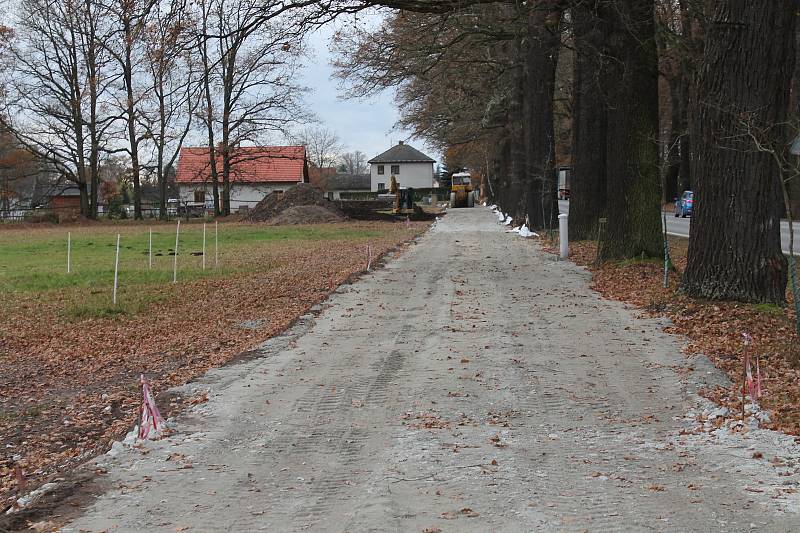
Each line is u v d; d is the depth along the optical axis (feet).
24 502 20.25
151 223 202.59
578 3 61.11
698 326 39.86
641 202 64.80
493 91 132.67
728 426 24.79
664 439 24.18
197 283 69.87
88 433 28.99
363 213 203.62
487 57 104.32
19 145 196.54
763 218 41.57
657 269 60.90
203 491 20.61
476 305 50.49
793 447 22.25
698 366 32.73
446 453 23.17
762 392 28.07
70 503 19.97
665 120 117.19
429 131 153.07
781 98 40.86
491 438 24.61
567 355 36.04
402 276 67.10
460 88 121.90
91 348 44.52
